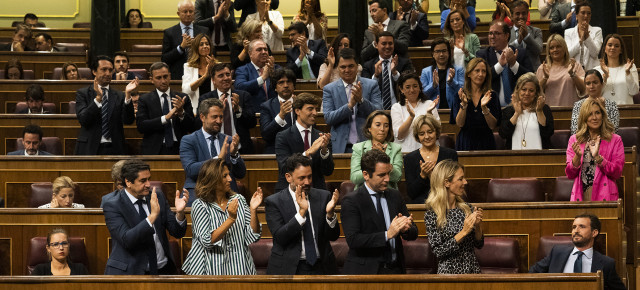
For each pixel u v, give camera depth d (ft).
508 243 27.12
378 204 24.40
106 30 50.42
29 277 22.36
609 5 46.11
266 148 33.94
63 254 27.02
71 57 50.85
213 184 24.23
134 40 58.18
